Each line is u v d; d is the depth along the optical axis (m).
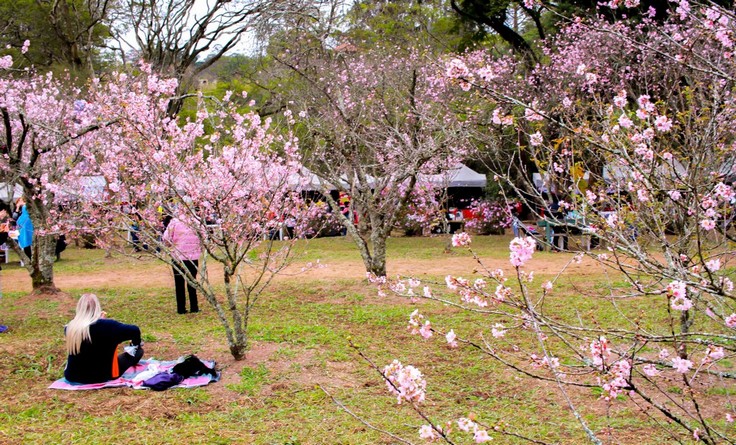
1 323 9.41
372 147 11.61
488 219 22.31
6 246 16.97
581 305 9.42
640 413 5.63
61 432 5.37
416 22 22.22
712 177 4.11
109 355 6.58
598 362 3.26
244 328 7.33
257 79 21.45
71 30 22.22
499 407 5.91
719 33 4.09
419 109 11.88
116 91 10.22
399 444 5.07
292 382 6.61
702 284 3.30
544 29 23.30
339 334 8.36
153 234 8.82
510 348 7.47
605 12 17.33
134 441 5.18
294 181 9.72
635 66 12.11
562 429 5.34
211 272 14.58
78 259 17.62
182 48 20.92
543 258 15.04
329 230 22.72
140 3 20.25
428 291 3.92
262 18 18.31
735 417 3.74
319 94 13.78
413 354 7.48
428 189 17.17
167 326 9.25
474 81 3.68
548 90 15.38
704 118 4.69
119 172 8.76
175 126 8.38
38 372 6.95
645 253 4.15
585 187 5.94
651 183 3.84
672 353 6.47
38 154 9.77
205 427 5.50
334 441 5.19
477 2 21.11
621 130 4.54
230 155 7.37
